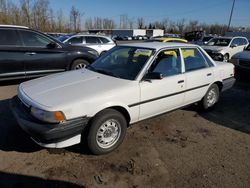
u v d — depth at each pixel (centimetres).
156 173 297
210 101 509
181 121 459
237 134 414
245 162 328
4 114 453
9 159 314
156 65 382
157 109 389
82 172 294
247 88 741
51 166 303
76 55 711
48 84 350
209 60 489
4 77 610
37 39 650
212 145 372
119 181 280
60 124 285
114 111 329
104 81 353
